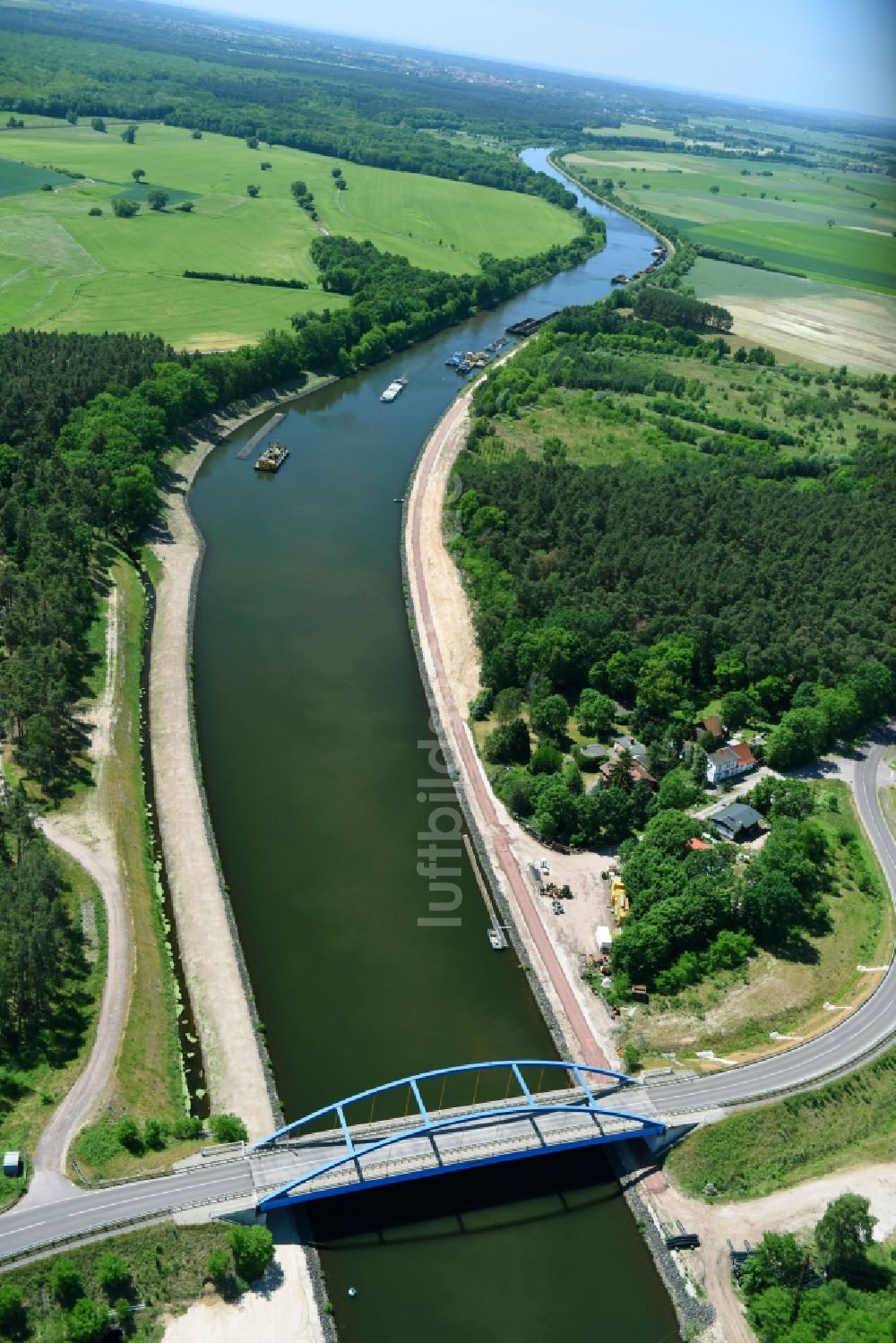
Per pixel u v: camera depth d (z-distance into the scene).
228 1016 175.38
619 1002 187.88
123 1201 140.50
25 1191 139.50
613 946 193.75
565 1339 140.62
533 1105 158.75
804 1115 168.88
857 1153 166.12
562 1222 154.88
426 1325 139.88
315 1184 146.62
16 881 174.88
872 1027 185.75
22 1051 158.62
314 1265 143.75
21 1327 127.38
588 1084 170.50
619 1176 161.25
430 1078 160.88
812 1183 160.75
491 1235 151.88
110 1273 130.25
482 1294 144.38
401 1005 183.88
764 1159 163.12
